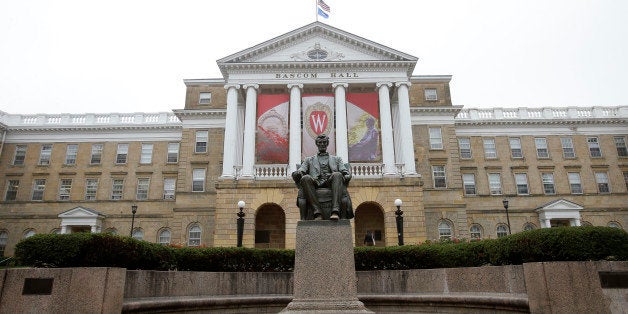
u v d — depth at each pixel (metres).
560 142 47.62
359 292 11.90
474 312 9.46
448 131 42.91
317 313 7.63
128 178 46.31
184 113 43.41
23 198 46.16
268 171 32.75
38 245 8.40
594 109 48.84
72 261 8.43
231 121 34.16
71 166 47.03
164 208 45.03
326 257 8.16
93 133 47.94
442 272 10.96
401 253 12.09
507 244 9.34
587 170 46.84
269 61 35.09
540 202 45.50
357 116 33.53
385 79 35.25
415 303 10.80
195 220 40.84
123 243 9.13
